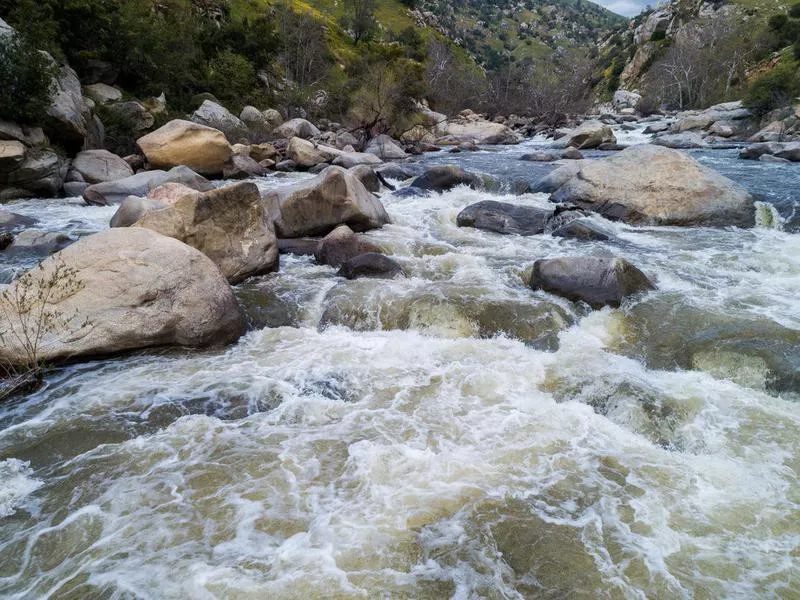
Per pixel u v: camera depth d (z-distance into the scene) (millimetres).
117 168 18016
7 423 5168
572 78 69500
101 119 22062
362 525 3887
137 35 27266
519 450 4762
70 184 16438
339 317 7488
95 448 4797
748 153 22469
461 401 5559
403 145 34250
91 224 12531
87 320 6246
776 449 4734
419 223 12547
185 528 3859
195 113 28484
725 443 4828
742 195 12055
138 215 9922
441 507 4070
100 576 3457
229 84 35469
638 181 12680
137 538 3773
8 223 11969
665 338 6719
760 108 36781
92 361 6328
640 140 35250
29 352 5883
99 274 6562
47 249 10188
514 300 7625
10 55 15266
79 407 5410
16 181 15312
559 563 3578
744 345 6230
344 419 5258
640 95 69438
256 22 41156
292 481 4352
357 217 11211
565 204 12742
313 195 10805
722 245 10453
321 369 6199
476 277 8781
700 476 4430
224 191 8500
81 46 24844
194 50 34062
